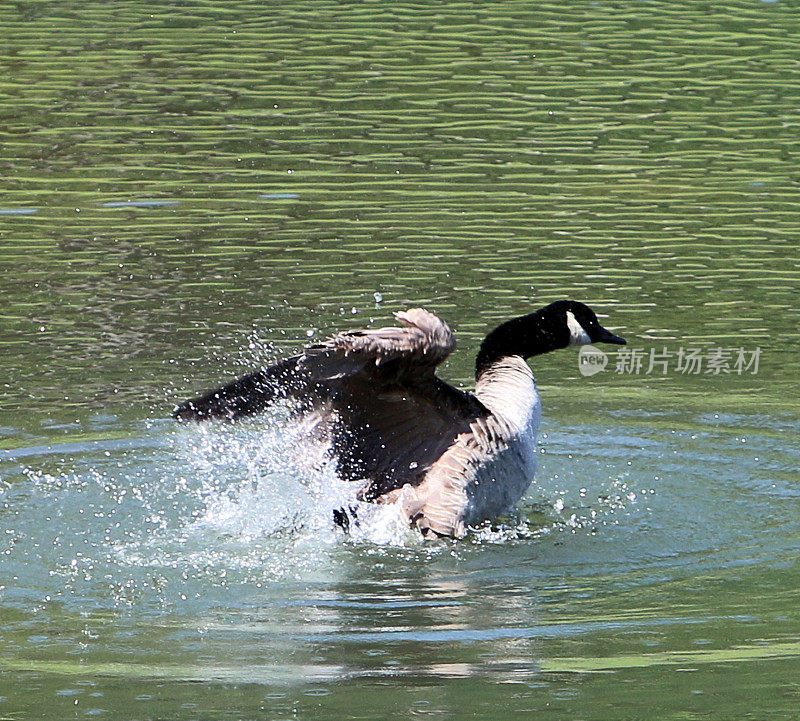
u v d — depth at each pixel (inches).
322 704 298.7
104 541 407.8
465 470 424.5
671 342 583.2
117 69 1002.7
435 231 703.1
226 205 740.7
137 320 593.3
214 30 1125.7
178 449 485.4
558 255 672.4
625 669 315.9
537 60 1029.2
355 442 438.3
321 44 1075.9
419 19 1162.6
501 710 295.1
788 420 516.7
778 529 418.3
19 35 1101.1
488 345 488.4
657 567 388.2
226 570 388.2
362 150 829.8
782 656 320.5
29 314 600.1
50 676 314.0
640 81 976.3
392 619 349.7
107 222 714.8
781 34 1113.4
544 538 415.8
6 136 850.8
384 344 379.6
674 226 712.4
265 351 555.5
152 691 305.7
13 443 484.1
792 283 643.5
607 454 487.5
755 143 846.5
